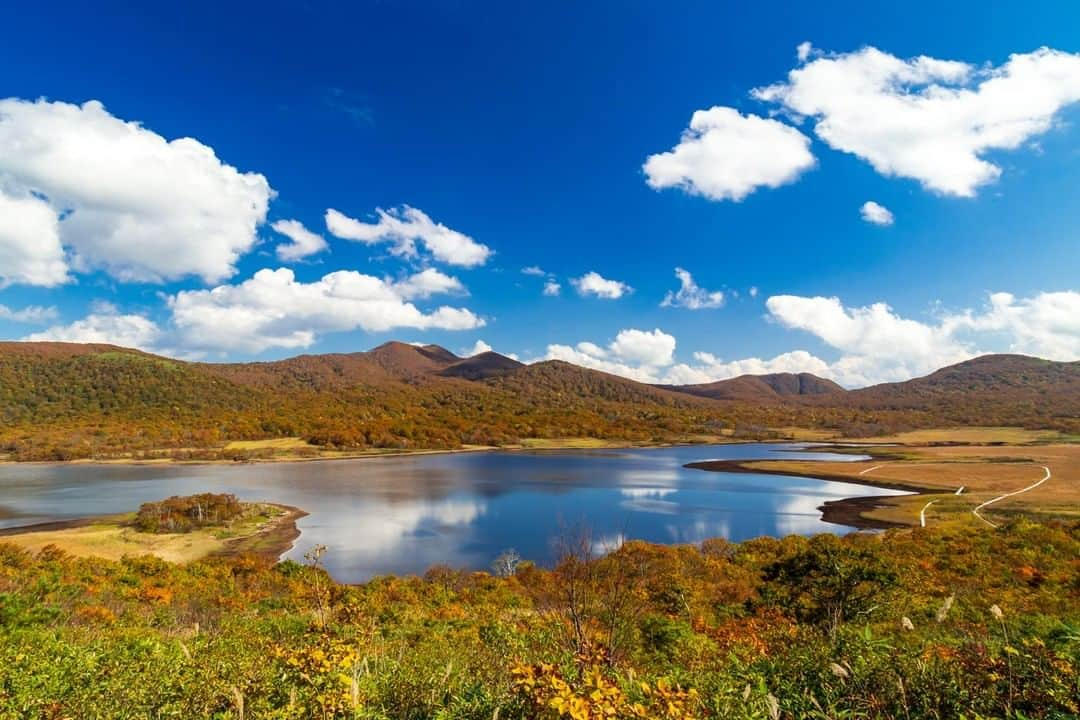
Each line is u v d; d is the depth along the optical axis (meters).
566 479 93.38
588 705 3.60
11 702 5.17
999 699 4.32
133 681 5.82
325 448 158.62
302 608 16.89
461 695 5.20
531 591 24.22
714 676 5.86
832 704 4.54
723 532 49.66
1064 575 17.94
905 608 11.16
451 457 145.88
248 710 4.80
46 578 19.34
